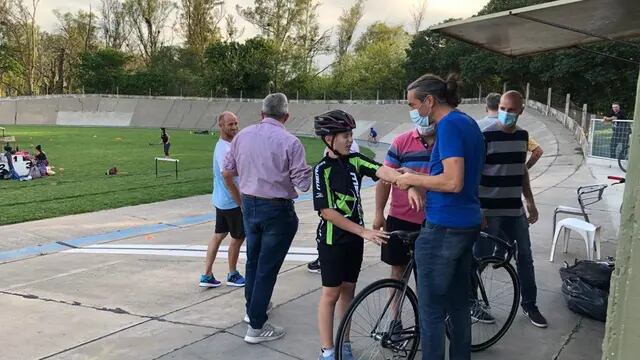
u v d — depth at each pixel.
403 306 3.32
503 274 3.78
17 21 75.31
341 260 3.25
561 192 10.40
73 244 7.22
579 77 32.62
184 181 14.36
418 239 2.87
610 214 8.11
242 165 3.84
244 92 67.62
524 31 3.91
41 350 3.75
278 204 3.75
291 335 3.99
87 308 4.62
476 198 2.79
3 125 60.47
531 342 3.83
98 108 68.00
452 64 43.66
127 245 7.12
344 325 3.13
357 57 64.25
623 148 14.30
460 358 2.96
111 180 14.79
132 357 3.64
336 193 3.18
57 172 17.02
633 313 1.24
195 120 64.31
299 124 57.34
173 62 75.94
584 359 3.57
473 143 2.69
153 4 78.81
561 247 6.34
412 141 3.70
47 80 82.31
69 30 81.69
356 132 50.75
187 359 3.61
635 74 28.91
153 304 4.72
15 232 7.97
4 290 5.16
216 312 4.50
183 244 7.14
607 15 3.42
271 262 3.79
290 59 67.19
